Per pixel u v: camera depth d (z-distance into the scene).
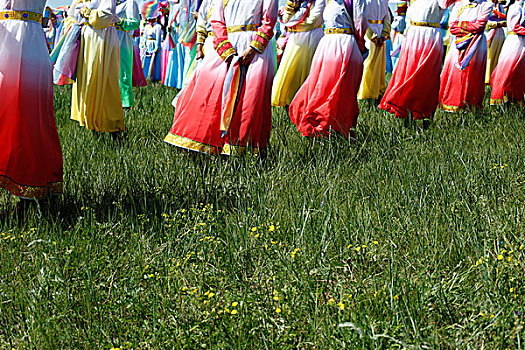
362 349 2.22
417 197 3.65
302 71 7.20
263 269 3.00
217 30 4.85
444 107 7.37
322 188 3.93
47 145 3.80
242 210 3.62
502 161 4.23
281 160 4.72
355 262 2.98
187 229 3.38
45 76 3.79
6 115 3.65
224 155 5.00
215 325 2.44
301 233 3.18
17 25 3.68
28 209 3.68
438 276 2.80
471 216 3.31
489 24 8.95
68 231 3.40
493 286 2.56
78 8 5.95
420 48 6.27
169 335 2.39
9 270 2.96
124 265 2.99
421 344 2.25
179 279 2.88
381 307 2.52
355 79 5.50
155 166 4.65
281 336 2.36
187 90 4.96
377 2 5.48
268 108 5.04
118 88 5.91
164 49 11.34
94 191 4.03
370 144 5.09
